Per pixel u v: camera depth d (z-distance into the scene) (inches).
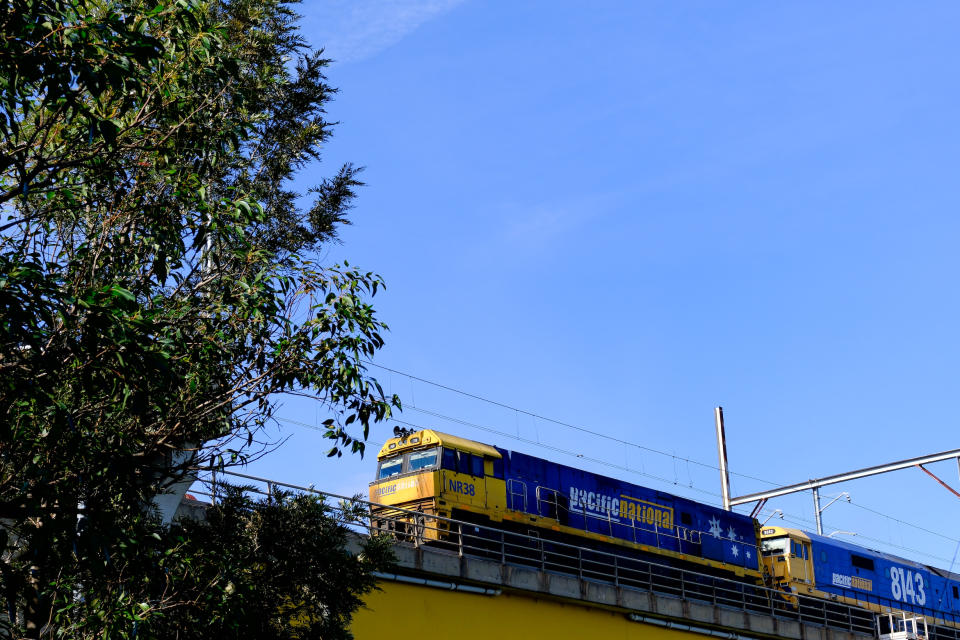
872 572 1461.6
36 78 324.8
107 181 410.0
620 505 1153.4
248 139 446.6
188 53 411.8
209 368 446.9
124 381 378.9
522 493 1050.7
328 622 513.3
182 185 413.1
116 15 341.4
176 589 433.4
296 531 512.4
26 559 402.6
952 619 1567.4
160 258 410.9
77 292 401.1
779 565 1344.7
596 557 1106.7
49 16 335.9
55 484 376.5
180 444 452.8
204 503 612.4
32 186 365.4
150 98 410.0
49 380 354.3
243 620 447.8
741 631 1069.8
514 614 837.2
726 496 1545.3
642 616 958.4
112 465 399.9
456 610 785.6
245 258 459.8
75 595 411.5
